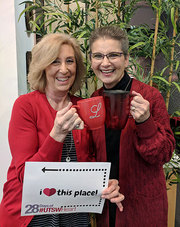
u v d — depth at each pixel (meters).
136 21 1.60
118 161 0.98
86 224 0.97
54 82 0.89
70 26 1.23
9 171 0.95
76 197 0.76
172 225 1.69
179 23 1.36
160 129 0.82
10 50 1.47
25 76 1.79
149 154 0.79
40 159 0.72
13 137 0.85
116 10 1.42
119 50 0.85
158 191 0.95
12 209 0.89
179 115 1.37
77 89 1.05
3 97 1.51
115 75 0.89
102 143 0.99
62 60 0.86
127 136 0.93
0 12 1.42
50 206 0.75
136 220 0.95
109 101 0.71
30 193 0.71
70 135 0.91
